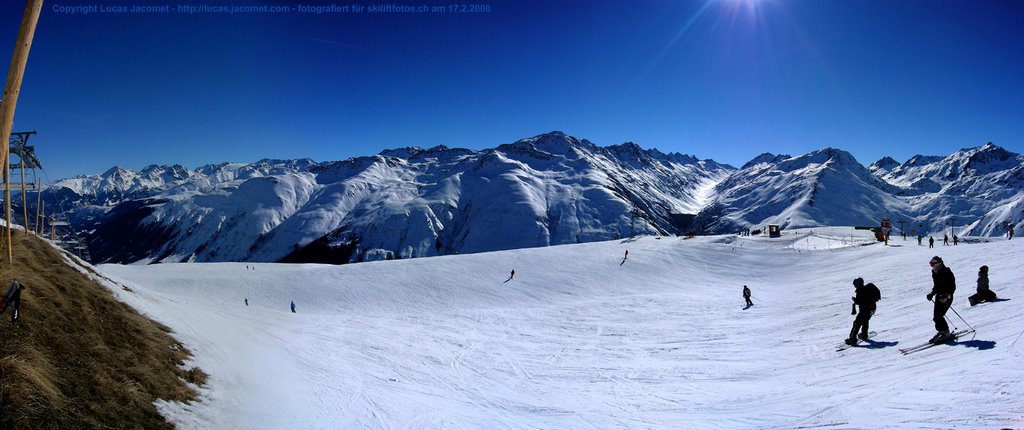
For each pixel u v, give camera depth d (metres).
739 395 13.07
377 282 50.69
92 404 8.78
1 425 7.05
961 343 11.09
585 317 33.31
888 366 11.49
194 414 10.46
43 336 10.09
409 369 20.89
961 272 25.73
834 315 21.94
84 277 15.66
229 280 52.50
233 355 16.12
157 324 15.20
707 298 37.88
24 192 18.16
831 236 78.25
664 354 21.00
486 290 47.66
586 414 13.78
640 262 57.69
